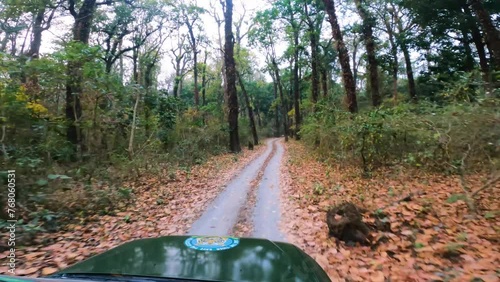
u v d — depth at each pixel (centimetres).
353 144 1092
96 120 1233
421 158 886
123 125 1391
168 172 1180
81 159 1100
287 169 1391
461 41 2052
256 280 180
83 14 1440
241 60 3572
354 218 499
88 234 573
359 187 855
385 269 400
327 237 515
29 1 1341
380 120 965
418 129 873
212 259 205
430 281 362
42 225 575
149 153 1318
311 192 861
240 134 3634
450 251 426
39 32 1873
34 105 961
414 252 444
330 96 2084
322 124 1498
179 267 192
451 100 907
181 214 704
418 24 2039
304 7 2472
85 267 198
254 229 594
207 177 1188
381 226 520
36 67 998
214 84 4175
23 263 430
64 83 1123
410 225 541
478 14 1262
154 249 225
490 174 695
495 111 657
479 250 430
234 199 834
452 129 715
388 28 2316
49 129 1037
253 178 1180
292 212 691
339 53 1450
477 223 535
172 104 1961
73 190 748
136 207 757
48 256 459
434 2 1762
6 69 938
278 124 6612
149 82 3036
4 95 830
